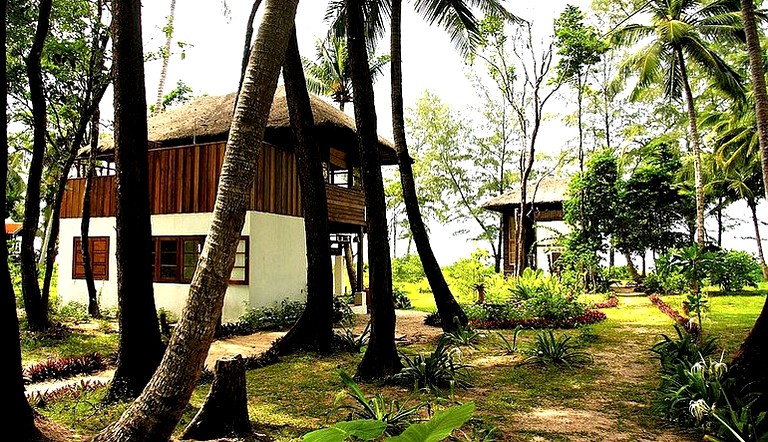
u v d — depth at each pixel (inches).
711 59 708.0
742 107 802.2
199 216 533.3
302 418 226.8
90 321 532.1
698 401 205.6
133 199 245.8
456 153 1405.0
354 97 306.3
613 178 838.5
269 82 137.9
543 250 1072.2
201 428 197.8
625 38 791.1
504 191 1378.0
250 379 302.2
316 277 388.8
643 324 516.1
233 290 526.6
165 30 470.6
